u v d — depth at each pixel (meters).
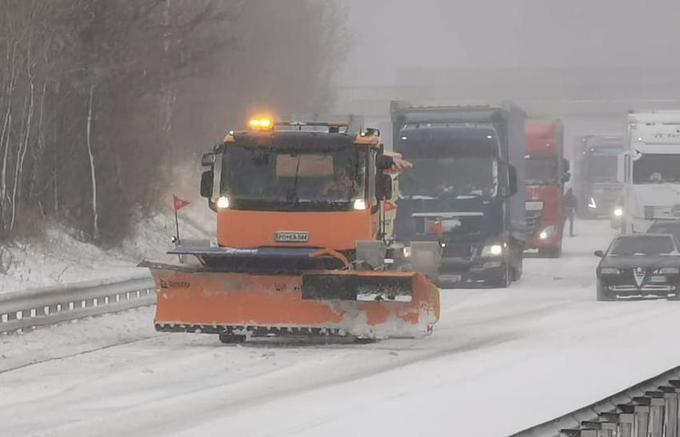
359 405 39.12
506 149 88.25
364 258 54.78
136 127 101.81
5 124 86.50
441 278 87.56
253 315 53.22
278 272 52.84
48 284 77.94
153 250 101.94
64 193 94.69
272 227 56.31
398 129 89.94
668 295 79.62
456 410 38.06
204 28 111.75
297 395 41.25
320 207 56.06
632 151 107.19
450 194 87.19
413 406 38.84
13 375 45.75
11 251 82.69
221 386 43.34
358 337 53.72
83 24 93.62
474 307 74.50
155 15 102.75
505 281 89.12
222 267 55.22
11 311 55.28
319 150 56.38
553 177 124.56
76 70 93.50
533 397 40.50
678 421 27.98
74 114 95.38
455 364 48.75
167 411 38.31
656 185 106.50
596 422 24.19
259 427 35.47
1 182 84.81
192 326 53.47
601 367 47.66
